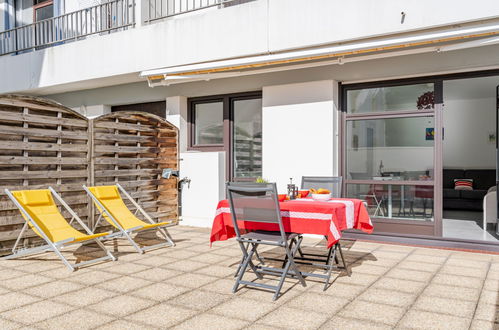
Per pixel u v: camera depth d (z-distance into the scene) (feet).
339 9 19.19
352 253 18.33
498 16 16.21
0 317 10.65
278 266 15.93
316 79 21.89
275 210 12.57
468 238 20.08
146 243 20.44
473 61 18.37
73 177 20.31
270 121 23.45
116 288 13.15
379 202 21.33
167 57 23.84
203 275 14.67
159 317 10.71
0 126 17.25
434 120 20.04
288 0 20.40
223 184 25.59
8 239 17.48
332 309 11.36
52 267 15.76
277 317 10.75
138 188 23.63
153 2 26.48
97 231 21.33
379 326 10.19
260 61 20.30
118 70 25.44
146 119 24.23
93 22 29.40
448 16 17.02
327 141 21.72
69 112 20.08
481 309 11.37
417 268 15.74
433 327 10.14
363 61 20.59
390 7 18.10
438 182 19.89
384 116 21.20
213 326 10.13
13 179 17.79
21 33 33.22
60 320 10.46
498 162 21.54
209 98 26.94
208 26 22.62
